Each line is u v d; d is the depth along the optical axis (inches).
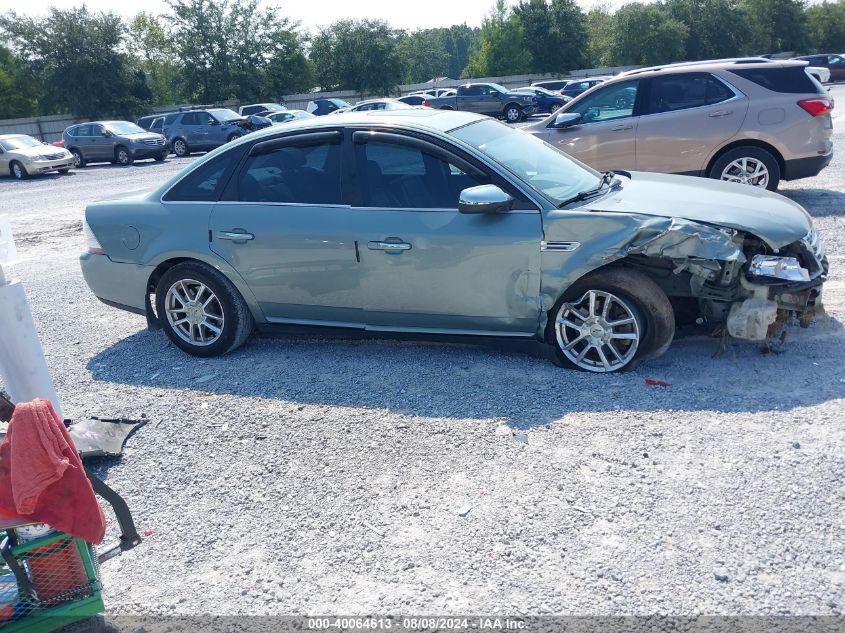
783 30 2753.4
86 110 1934.1
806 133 350.6
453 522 136.3
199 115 1187.9
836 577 114.8
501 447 160.6
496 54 2536.9
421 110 231.5
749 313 183.8
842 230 316.5
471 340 204.7
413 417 178.1
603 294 187.3
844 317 215.5
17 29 1903.3
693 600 112.8
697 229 177.3
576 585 117.9
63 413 197.2
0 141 983.0
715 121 360.2
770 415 164.2
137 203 233.8
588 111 393.1
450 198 197.9
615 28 2564.0
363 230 202.7
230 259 218.5
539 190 192.4
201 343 230.5
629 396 178.2
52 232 491.5
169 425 185.8
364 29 2292.1
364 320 212.5
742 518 130.0
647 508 135.1
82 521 103.3
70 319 288.0
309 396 195.3
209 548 136.3
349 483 152.5
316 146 212.5
